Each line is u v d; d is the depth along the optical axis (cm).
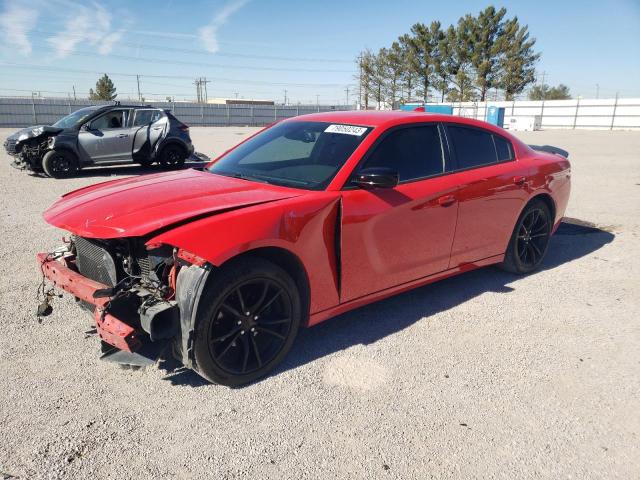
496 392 291
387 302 420
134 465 227
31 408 266
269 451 239
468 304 418
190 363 268
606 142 2622
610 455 241
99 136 1166
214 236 261
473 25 6147
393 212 340
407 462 233
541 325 381
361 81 6912
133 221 273
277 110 5591
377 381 300
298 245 295
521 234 471
